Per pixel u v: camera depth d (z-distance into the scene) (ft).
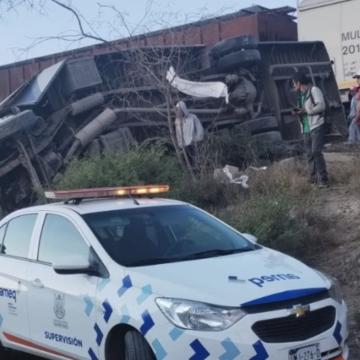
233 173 39.91
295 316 16.66
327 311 17.46
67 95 45.16
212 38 56.03
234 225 30.22
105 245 19.27
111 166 34.96
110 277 18.29
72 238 20.20
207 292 16.76
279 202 30.71
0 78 67.15
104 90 47.39
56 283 19.58
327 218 31.65
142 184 34.06
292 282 17.48
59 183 36.09
